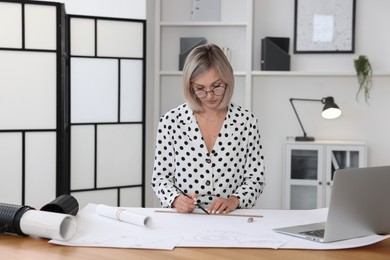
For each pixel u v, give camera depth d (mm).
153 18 4293
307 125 4352
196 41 4270
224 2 4359
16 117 3314
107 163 3809
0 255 1473
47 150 3418
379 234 1724
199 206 2002
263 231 1736
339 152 4039
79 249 1534
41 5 3330
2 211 1685
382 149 4285
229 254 1484
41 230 1612
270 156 4395
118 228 1763
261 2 4340
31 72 3330
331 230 1593
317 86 4328
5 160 3311
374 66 4258
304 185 4078
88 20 3652
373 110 4277
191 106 2162
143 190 3959
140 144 3934
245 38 4344
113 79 3783
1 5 3225
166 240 1618
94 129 3738
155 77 4301
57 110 3416
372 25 4250
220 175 2186
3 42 3240
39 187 3416
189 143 2191
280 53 4207
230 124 2205
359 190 1607
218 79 2082
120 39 3787
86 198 3740
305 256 1474
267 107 4383
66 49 3572
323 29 4281
